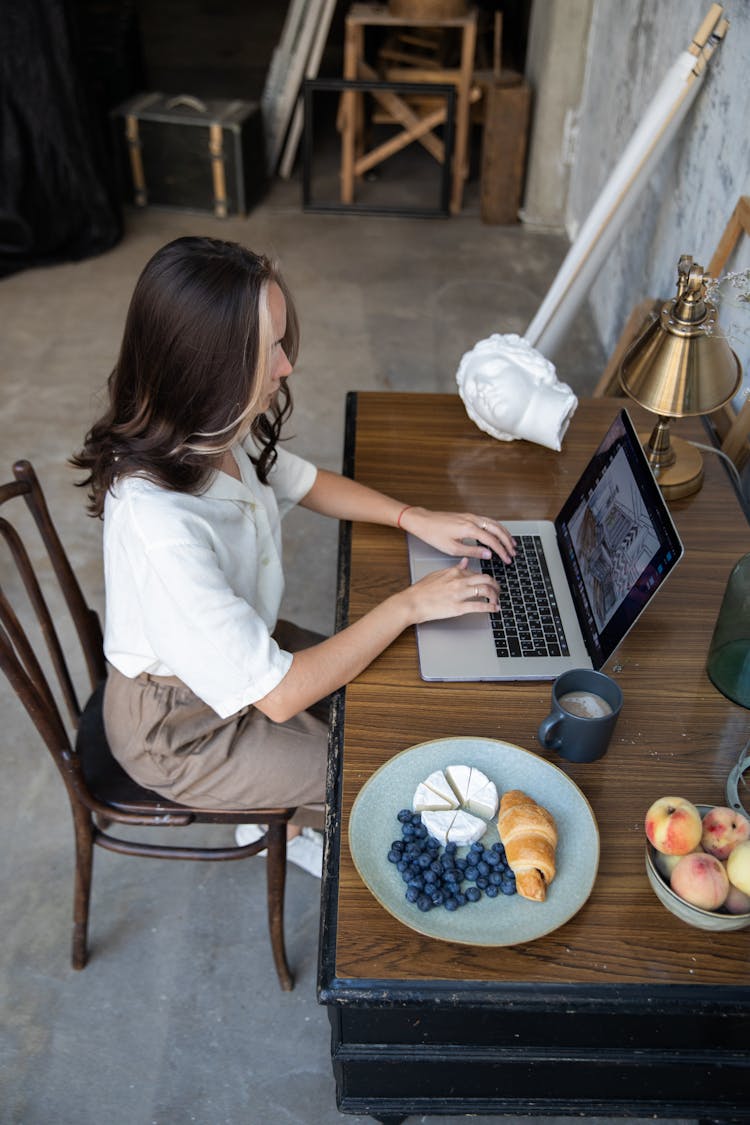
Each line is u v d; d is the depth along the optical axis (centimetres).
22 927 176
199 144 396
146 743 137
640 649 130
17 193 361
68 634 235
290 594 247
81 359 329
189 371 108
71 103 355
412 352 334
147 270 107
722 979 96
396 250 393
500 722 121
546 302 276
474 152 468
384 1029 106
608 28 333
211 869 186
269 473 148
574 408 163
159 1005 165
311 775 140
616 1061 108
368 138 447
